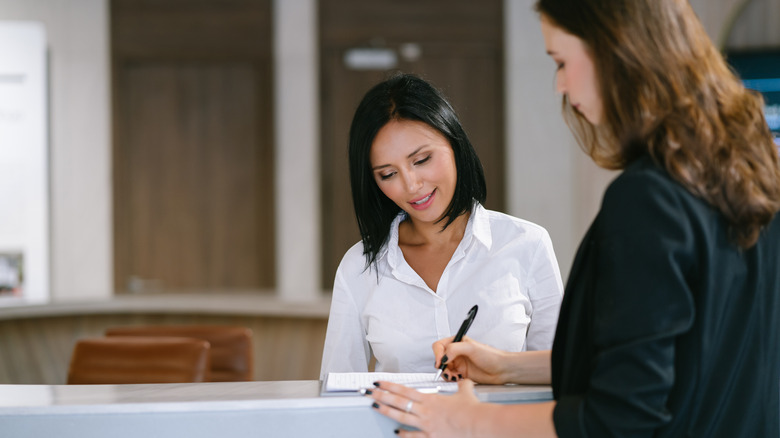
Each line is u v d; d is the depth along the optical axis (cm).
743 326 103
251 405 121
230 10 552
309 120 552
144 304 396
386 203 168
